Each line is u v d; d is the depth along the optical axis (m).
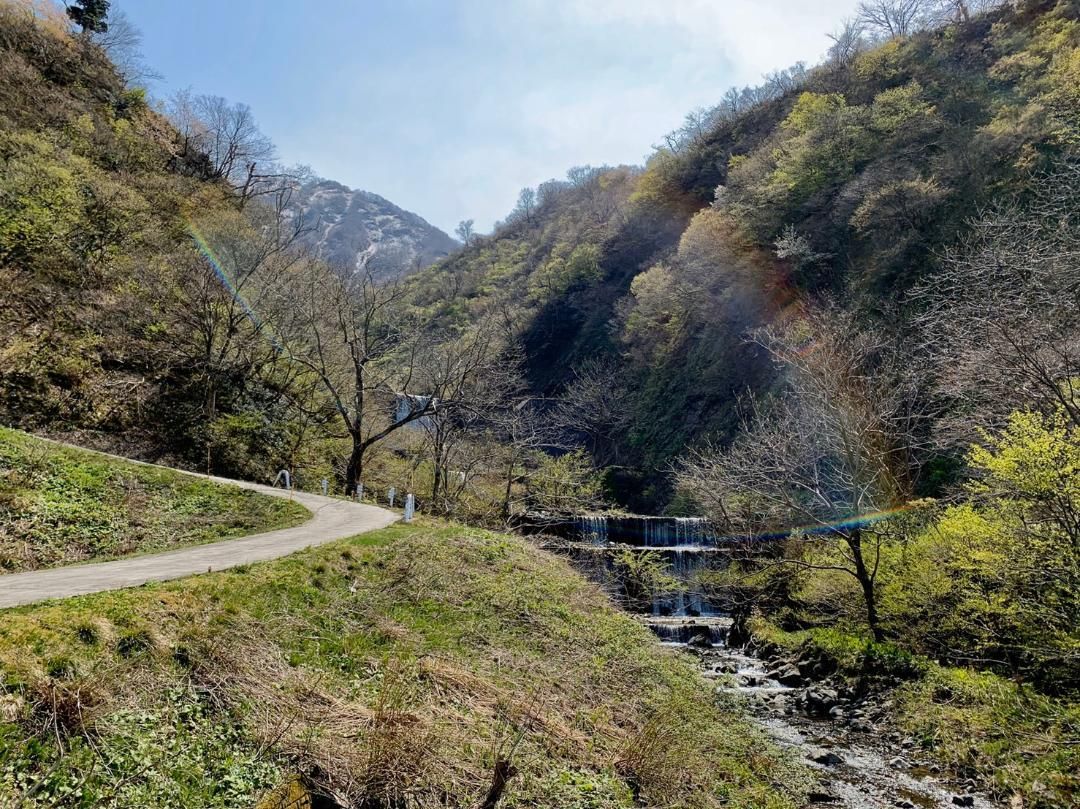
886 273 34.47
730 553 25.36
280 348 29.88
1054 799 9.32
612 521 32.91
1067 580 10.70
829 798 9.84
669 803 7.86
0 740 4.49
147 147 40.75
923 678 14.23
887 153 41.69
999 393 15.20
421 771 6.24
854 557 17.30
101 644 5.91
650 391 53.22
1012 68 44.12
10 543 11.24
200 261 29.80
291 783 5.51
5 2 39.94
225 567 9.80
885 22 72.88
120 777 4.79
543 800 6.68
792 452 24.83
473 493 33.47
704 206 72.62
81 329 25.67
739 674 17.62
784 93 77.50
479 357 30.88
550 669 10.50
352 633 8.91
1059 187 22.11
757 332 32.34
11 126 31.56
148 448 23.44
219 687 6.27
